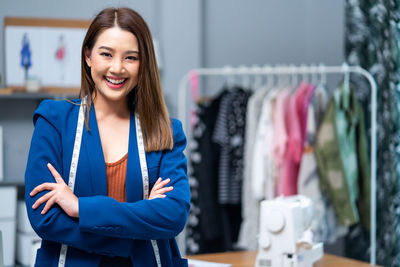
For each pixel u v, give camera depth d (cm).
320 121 375
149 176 161
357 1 404
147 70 162
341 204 360
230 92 394
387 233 376
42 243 155
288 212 220
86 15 447
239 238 384
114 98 158
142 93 163
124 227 147
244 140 388
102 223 146
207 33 485
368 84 399
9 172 432
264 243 224
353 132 370
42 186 150
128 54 158
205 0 484
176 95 464
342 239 486
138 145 161
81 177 154
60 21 437
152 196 158
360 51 403
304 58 517
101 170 155
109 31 156
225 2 491
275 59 507
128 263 156
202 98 411
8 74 426
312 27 511
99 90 161
